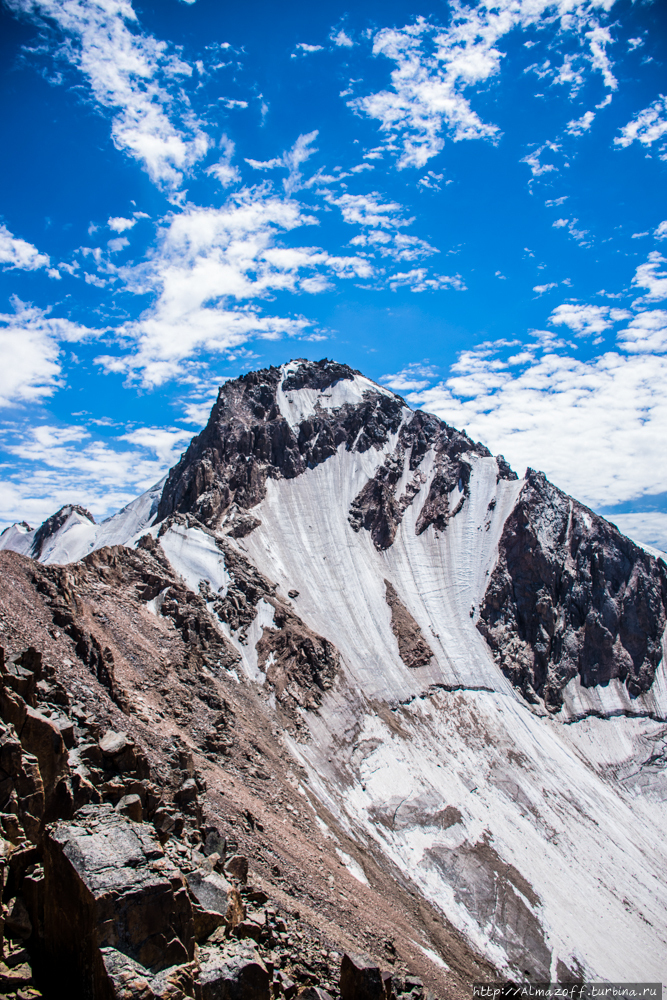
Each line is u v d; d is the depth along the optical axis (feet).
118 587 295.89
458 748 355.36
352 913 158.40
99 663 165.37
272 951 86.84
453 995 155.53
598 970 230.68
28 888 63.52
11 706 83.10
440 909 225.56
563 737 412.77
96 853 61.67
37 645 148.97
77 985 56.24
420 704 379.14
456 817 290.76
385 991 85.40
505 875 263.49
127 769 102.17
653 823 358.23
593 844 315.37
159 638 268.82
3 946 58.70
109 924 56.34
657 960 249.75
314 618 424.87
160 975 57.88
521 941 227.81
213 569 394.32
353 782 283.79
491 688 423.23
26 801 73.97
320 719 317.22
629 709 451.94
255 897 102.53
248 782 213.66
